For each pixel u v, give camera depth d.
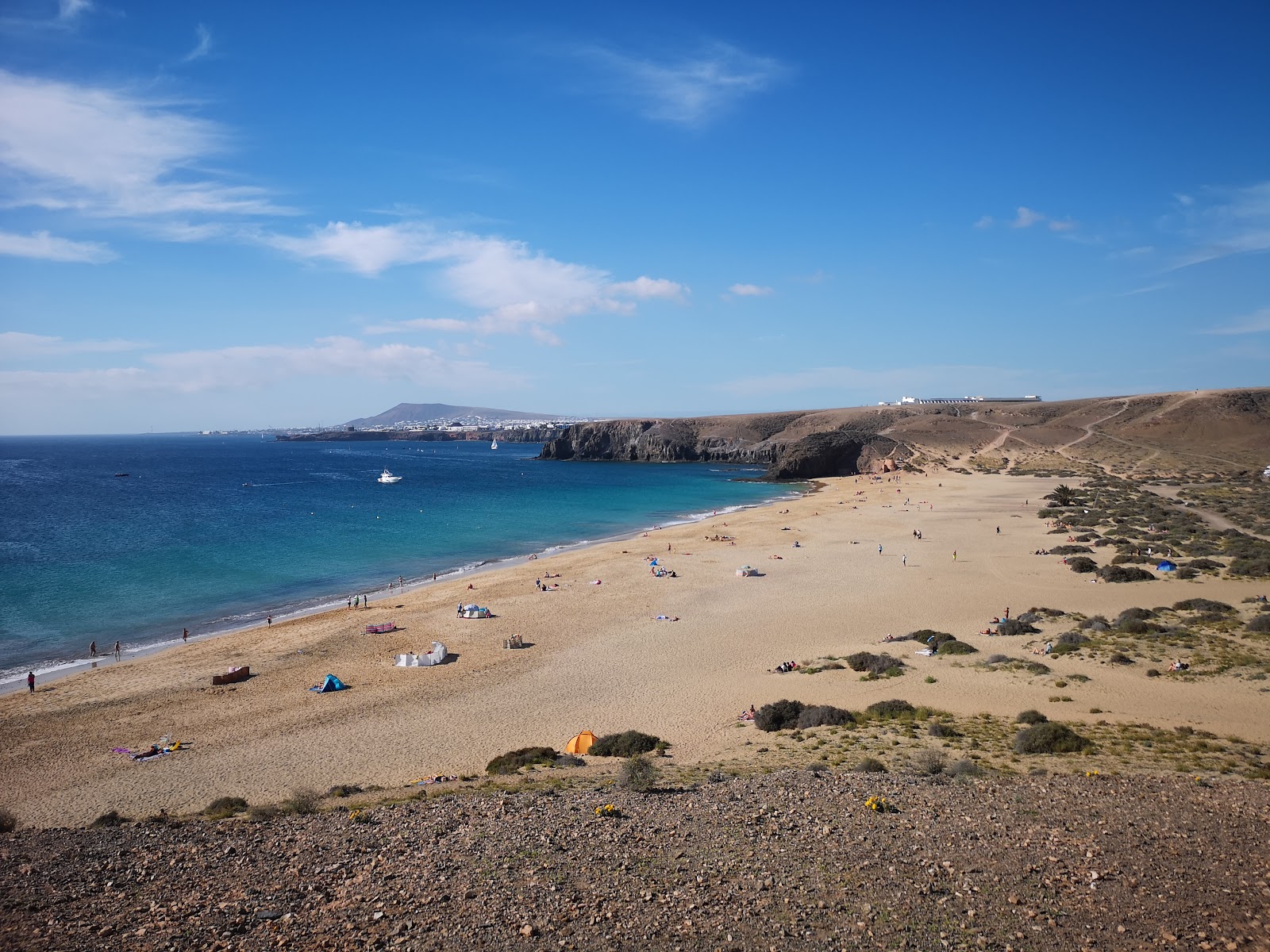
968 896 11.94
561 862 13.73
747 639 42.12
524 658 39.31
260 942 10.78
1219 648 34.84
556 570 63.78
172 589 56.94
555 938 10.87
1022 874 12.68
